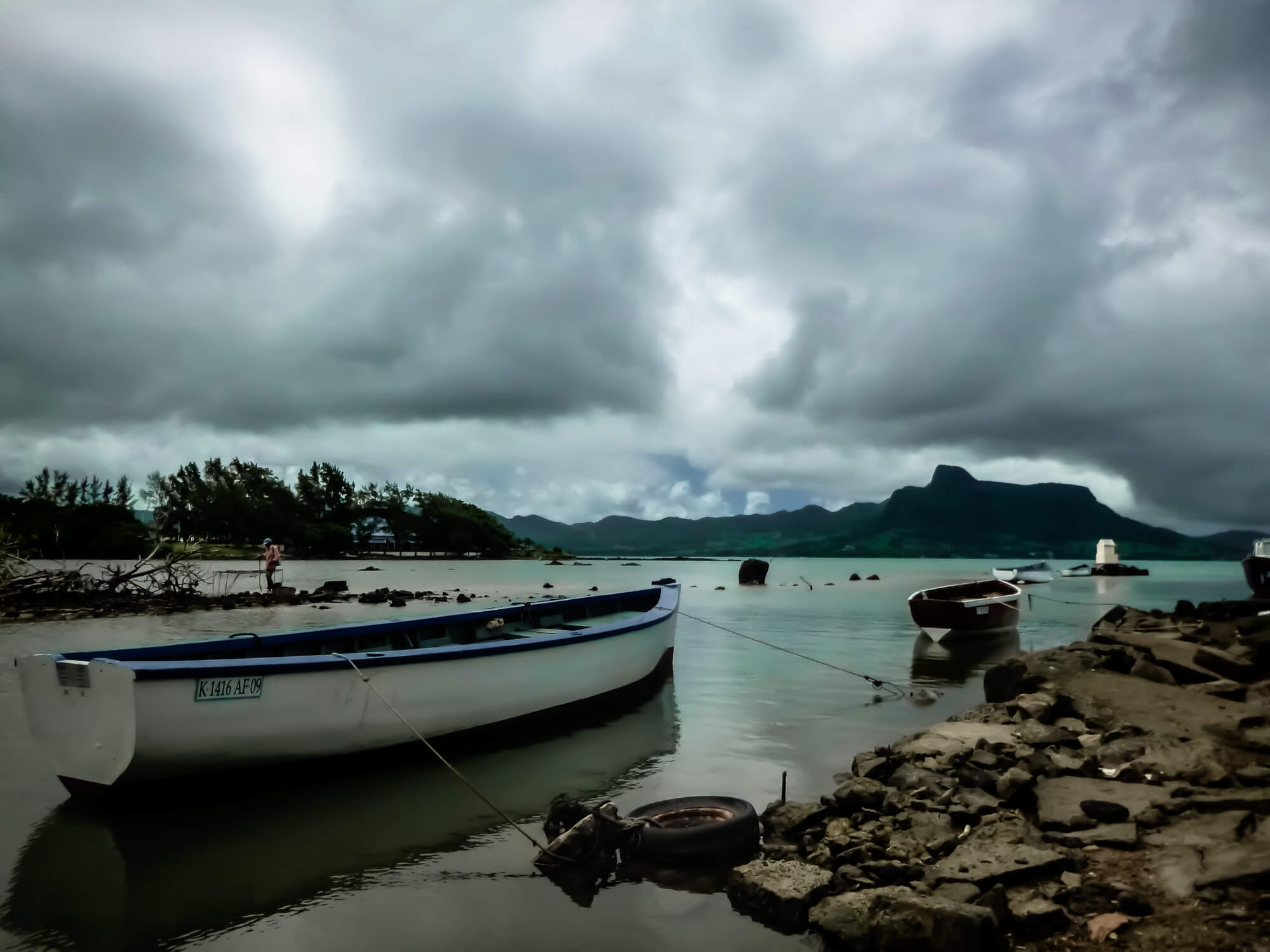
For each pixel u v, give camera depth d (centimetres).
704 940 532
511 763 987
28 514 9444
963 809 677
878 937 484
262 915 582
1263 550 3002
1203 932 443
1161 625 1708
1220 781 681
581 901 598
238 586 4872
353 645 1123
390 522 14675
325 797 857
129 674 749
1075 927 475
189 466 12788
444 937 545
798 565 16450
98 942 542
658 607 1590
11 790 862
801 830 705
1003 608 2334
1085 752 824
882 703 1334
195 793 822
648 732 1135
